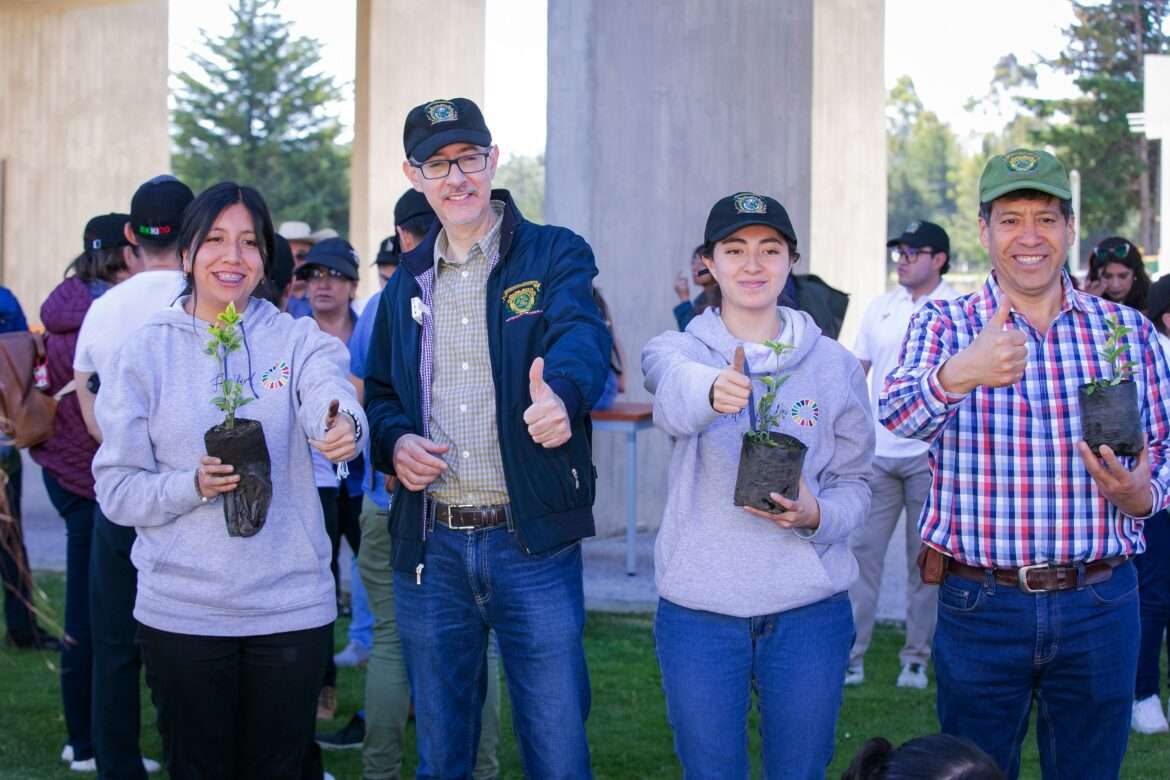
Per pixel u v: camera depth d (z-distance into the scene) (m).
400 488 3.42
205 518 3.17
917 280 5.97
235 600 3.17
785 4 10.08
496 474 3.29
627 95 8.95
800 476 3.00
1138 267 6.18
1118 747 3.21
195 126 53.72
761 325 3.22
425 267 3.41
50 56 13.91
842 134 18.28
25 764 4.75
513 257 3.33
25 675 5.96
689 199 9.42
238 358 3.27
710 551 3.11
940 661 3.27
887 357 6.05
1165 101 19.89
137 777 4.08
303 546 3.27
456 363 3.33
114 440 3.18
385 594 4.24
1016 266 3.12
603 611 7.17
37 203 13.88
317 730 5.16
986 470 3.13
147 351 3.24
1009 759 3.28
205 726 3.27
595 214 8.75
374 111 15.08
